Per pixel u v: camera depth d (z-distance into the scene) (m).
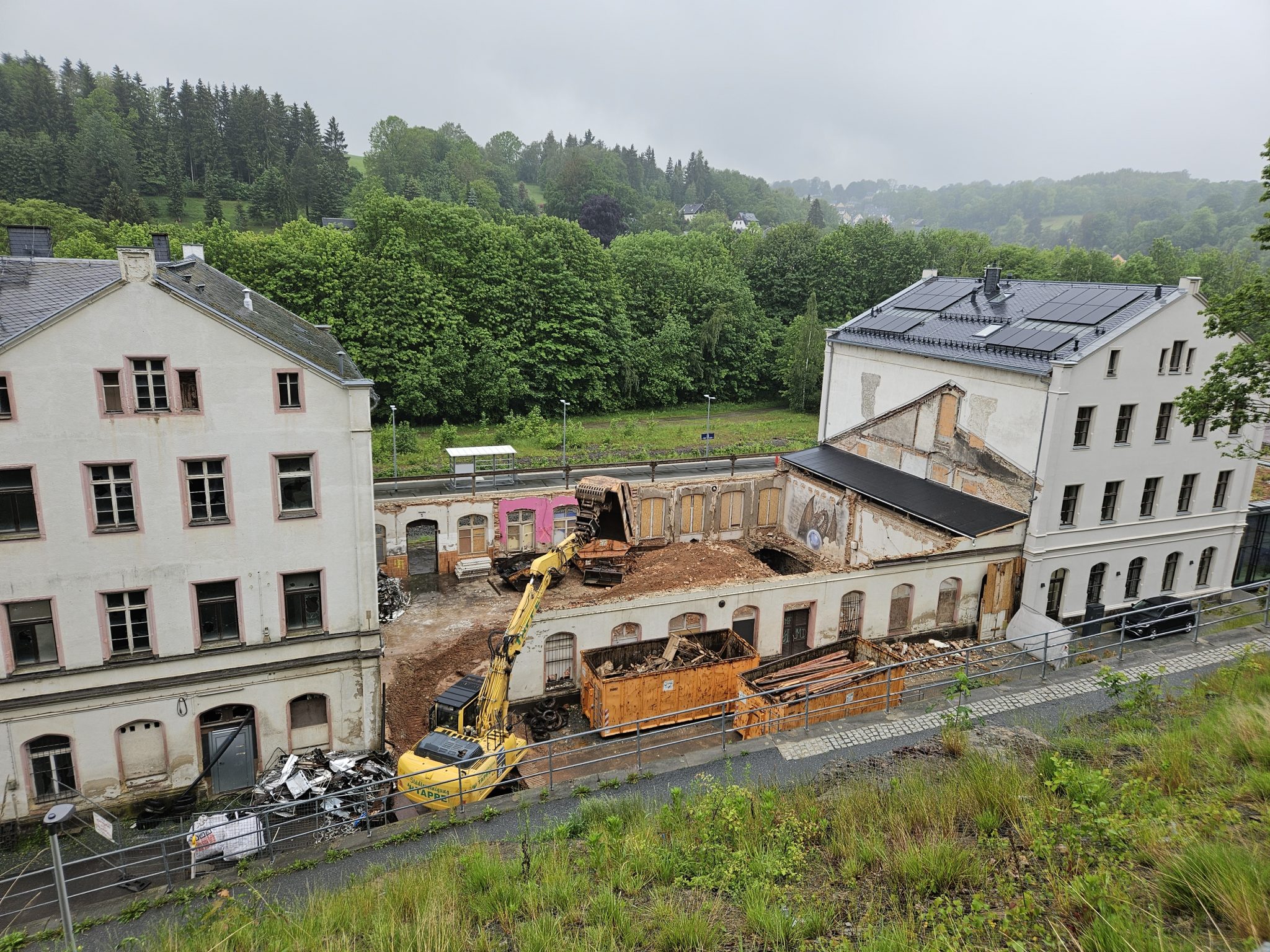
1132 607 33.47
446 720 21.09
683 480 42.91
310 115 165.38
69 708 20.62
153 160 131.75
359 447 22.38
